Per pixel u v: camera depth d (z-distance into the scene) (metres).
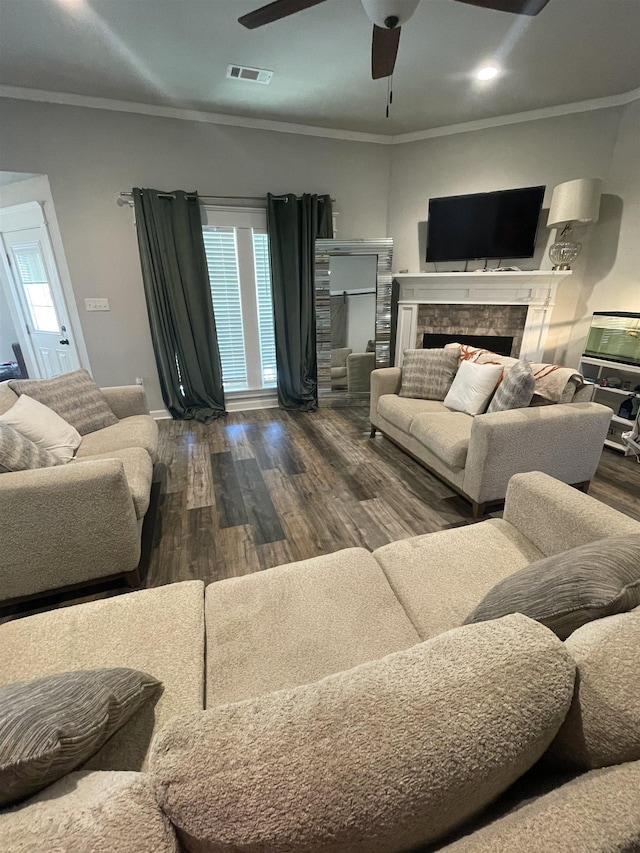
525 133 3.63
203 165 3.53
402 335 4.41
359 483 2.68
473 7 2.14
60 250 3.49
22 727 0.47
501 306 3.93
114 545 1.65
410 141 3.97
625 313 3.06
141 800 0.40
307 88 3.00
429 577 1.22
